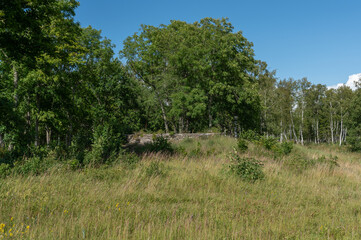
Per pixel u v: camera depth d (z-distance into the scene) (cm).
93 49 2803
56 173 928
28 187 749
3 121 1878
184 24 3494
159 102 3500
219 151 1945
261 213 658
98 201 687
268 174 1158
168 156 1582
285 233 537
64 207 611
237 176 1052
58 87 2048
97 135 1355
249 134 2536
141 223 539
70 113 2339
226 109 3341
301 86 5947
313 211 721
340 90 6200
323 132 6944
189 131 3719
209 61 2945
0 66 1895
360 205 809
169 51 3253
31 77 1789
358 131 4603
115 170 1016
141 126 3872
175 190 855
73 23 2142
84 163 1132
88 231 492
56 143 1853
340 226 593
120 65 3834
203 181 969
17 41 1231
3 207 589
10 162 1077
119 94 3669
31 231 454
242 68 3141
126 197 737
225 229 534
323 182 1169
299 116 5694
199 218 595
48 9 1337
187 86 3077
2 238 425
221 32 3169
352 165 1961
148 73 3616
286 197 860
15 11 1094
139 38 3562
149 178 960
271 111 4631
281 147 2103
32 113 2019
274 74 4656
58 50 1809
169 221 556
